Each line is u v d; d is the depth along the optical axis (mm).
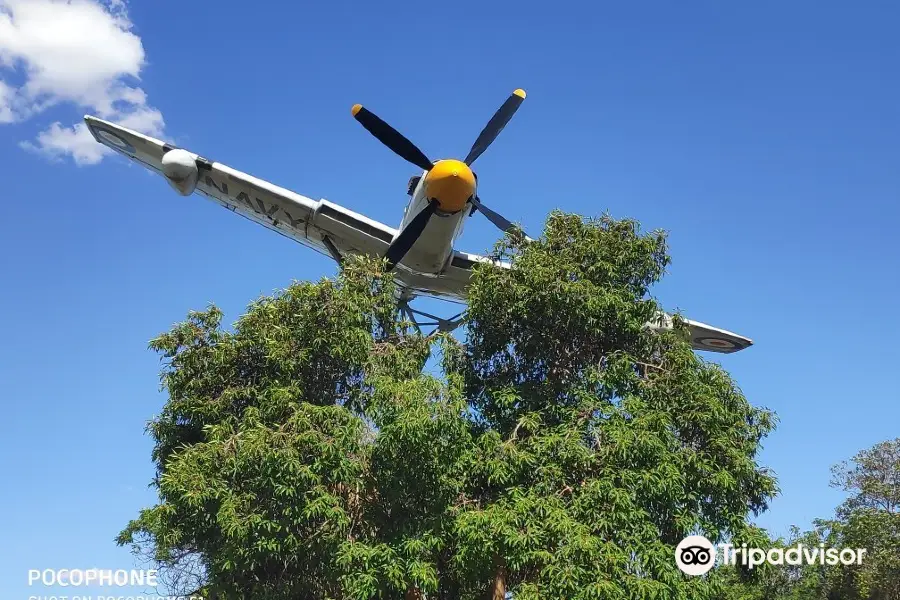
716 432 11055
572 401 11688
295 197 16422
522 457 10539
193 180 16422
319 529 10227
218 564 10555
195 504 9891
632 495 10000
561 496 10320
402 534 10344
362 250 17328
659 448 10312
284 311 11578
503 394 11570
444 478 10492
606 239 12172
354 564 9938
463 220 15219
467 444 10695
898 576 17688
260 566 11164
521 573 11266
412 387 10352
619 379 11422
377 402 10484
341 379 11703
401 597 11023
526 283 11836
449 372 12133
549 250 12312
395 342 12156
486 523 9898
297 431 10141
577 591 9156
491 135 15688
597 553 9367
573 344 12258
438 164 14344
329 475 9953
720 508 10977
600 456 10414
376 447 10500
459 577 10977
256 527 9797
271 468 9703
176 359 11703
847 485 20500
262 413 10711
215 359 11453
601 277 11922
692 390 11328
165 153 16406
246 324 11719
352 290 11773
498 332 12438
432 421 9984
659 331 12406
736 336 19109
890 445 20469
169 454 11805
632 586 9312
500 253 12773
